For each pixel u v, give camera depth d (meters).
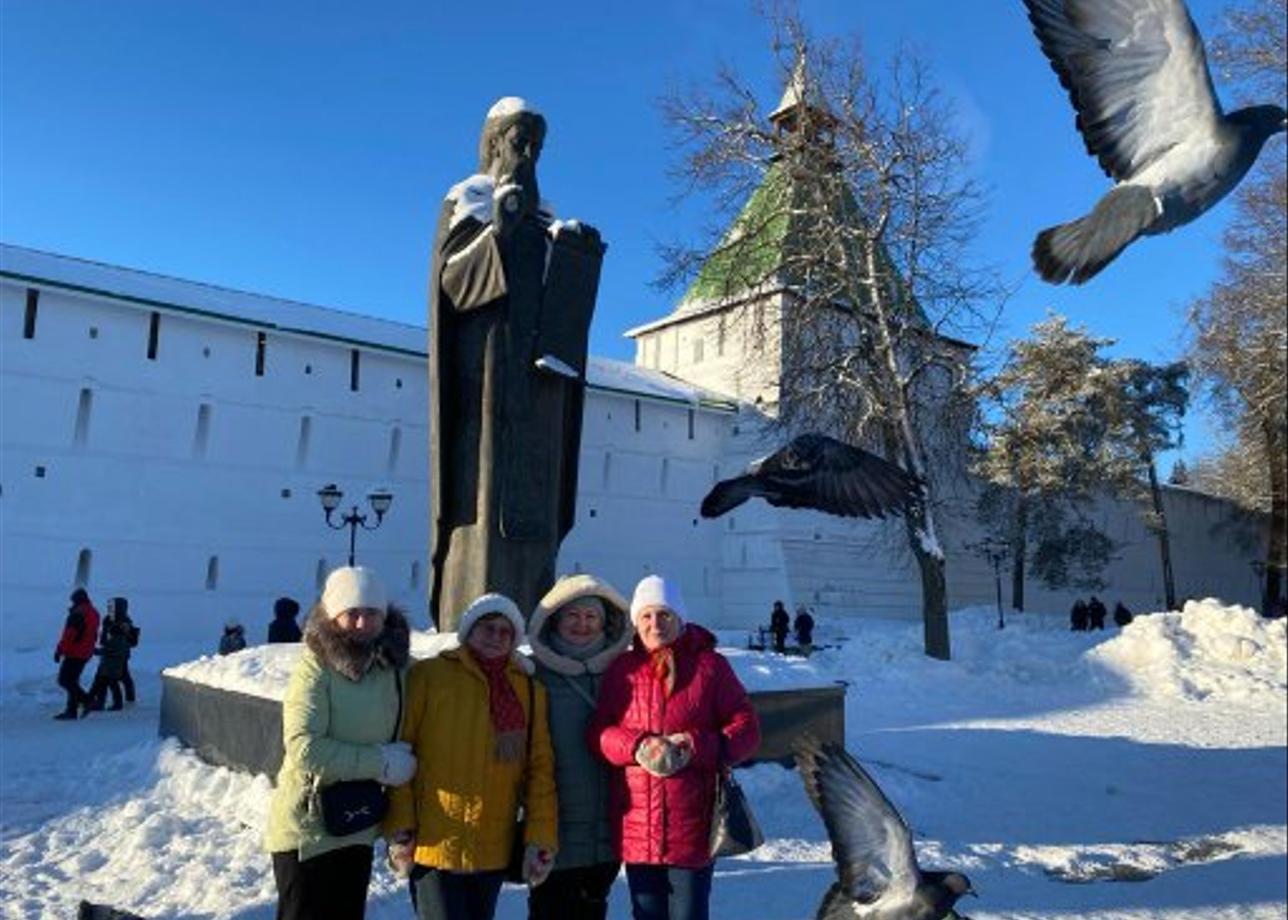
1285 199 28.92
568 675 4.48
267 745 8.27
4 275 33.34
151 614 35.19
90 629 17.09
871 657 24.77
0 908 6.34
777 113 31.12
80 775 10.22
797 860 7.47
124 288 36.34
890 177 27.06
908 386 27.64
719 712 4.33
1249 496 44.50
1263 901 6.94
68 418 34.47
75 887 6.79
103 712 17.80
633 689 4.30
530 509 8.45
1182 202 1.84
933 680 22.69
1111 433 47.38
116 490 35.09
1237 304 32.88
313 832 3.86
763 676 9.33
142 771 9.74
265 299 42.44
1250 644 21.98
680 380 54.50
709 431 51.06
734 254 29.80
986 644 25.67
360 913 3.99
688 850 4.18
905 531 42.56
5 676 24.88
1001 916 6.50
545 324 8.62
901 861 3.19
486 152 8.85
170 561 35.81
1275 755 13.45
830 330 28.58
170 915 6.18
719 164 28.36
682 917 4.14
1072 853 8.12
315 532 39.06
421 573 41.31
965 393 29.67
